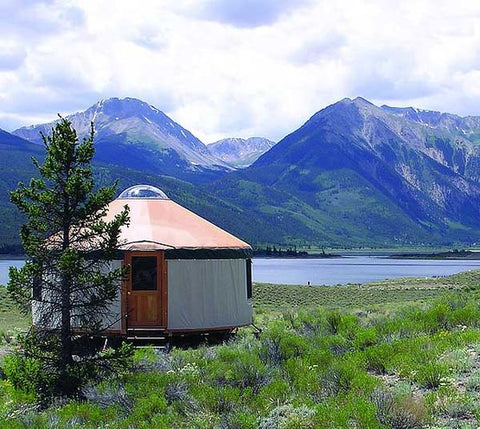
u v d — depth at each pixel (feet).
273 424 28.35
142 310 57.82
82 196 38.68
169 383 36.37
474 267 537.65
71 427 30.48
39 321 40.42
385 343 42.29
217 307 60.80
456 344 41.75
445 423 27.43
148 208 64.13
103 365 40.14
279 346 44.83
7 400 36.32
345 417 27.17
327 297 166.40
